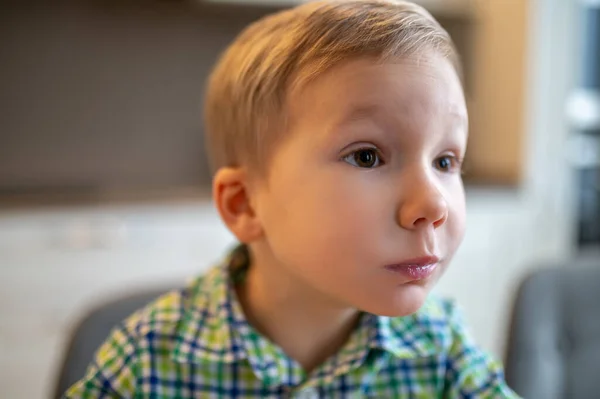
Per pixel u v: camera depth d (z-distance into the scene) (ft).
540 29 6.88
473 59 7.82
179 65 7.43
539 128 7.00
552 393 2.85
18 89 6.88
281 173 1.59
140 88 7.31
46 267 5.61
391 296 1.48
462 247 6.72
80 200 5.88
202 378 1.97
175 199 6.01
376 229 1.45
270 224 1.66
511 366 2.90
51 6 6.89
